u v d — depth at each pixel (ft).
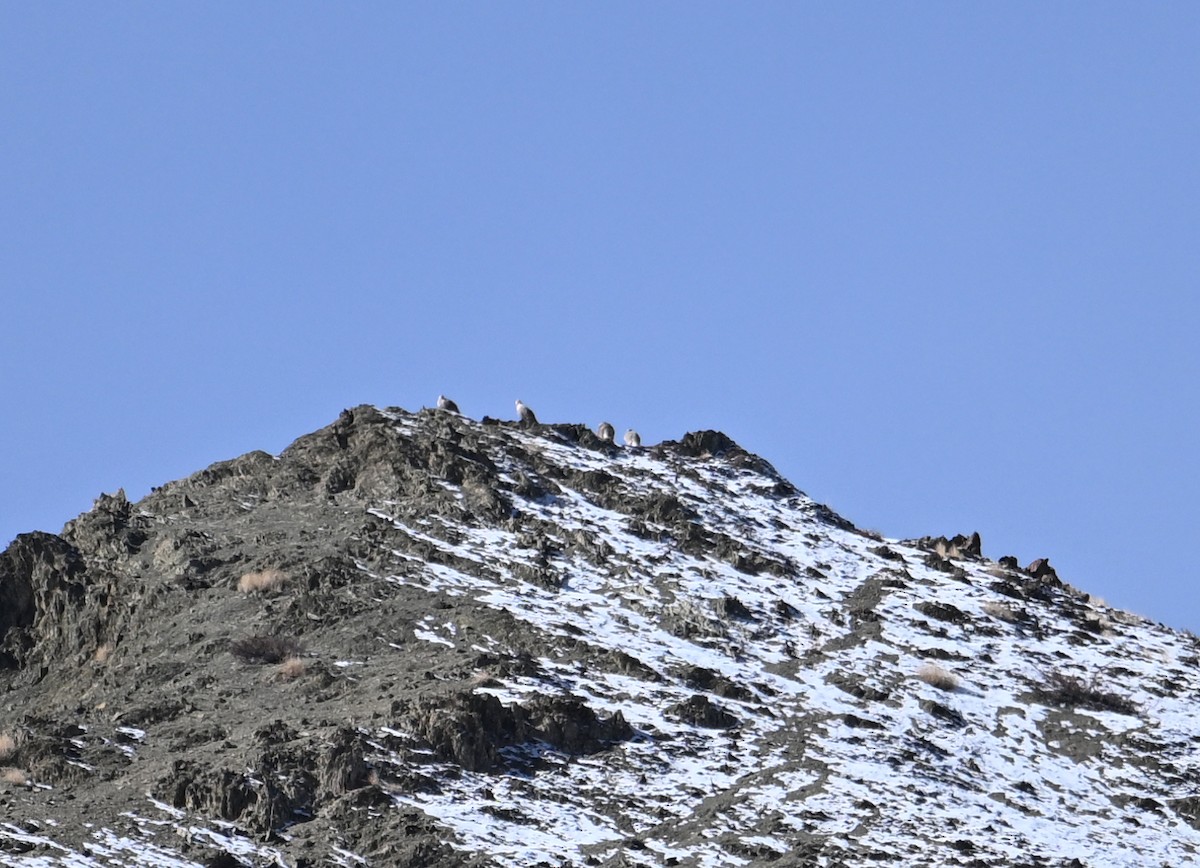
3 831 562.25
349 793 589.73
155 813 579.89
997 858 605.31
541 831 590.14
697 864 572.51
